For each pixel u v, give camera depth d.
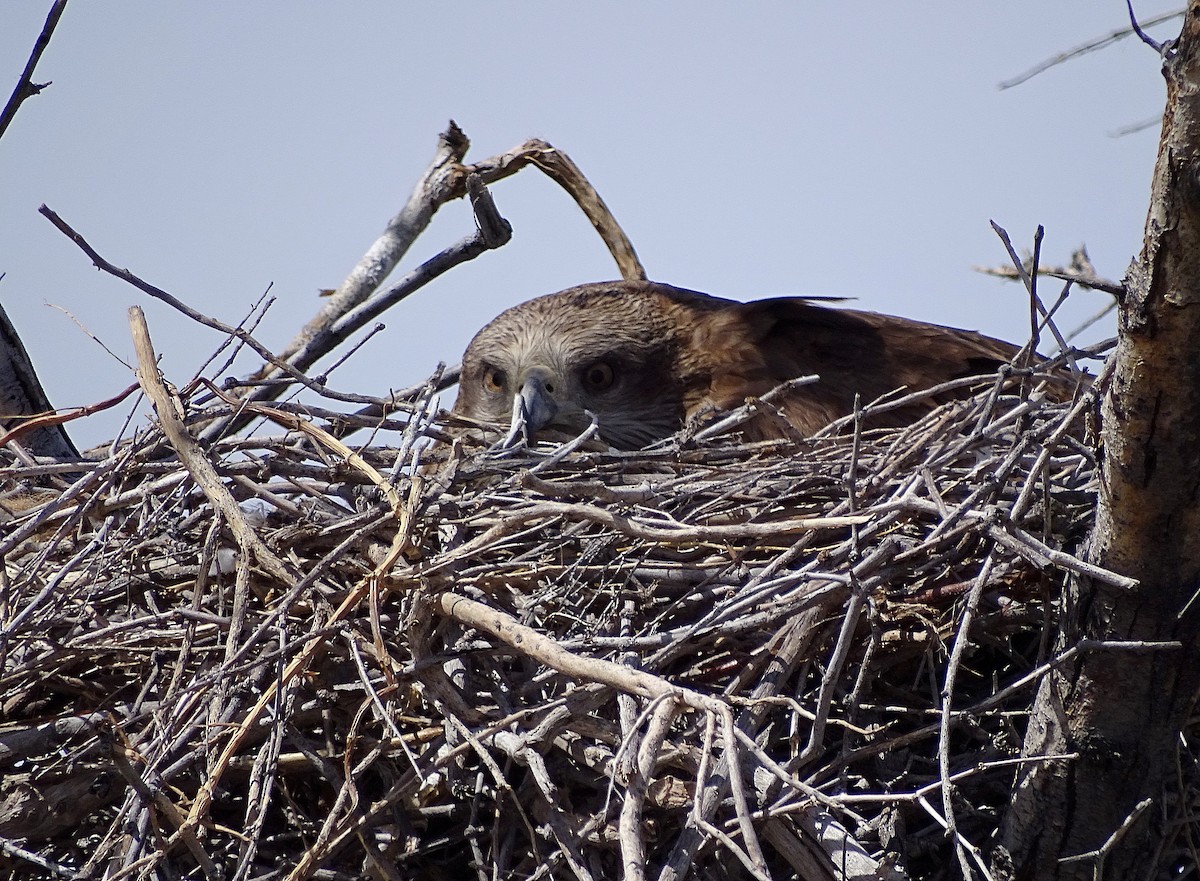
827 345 11.22
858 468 8.16
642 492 7.20
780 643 7.16
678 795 6.84
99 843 7.51
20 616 6.98
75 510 7.81
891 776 7.70
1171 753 7.01
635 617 7.71
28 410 10.95
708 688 7.34
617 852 7.14
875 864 6.60
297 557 7.59
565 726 6.86
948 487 7.41
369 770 7.71
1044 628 7.50
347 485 8.31
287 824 7.83
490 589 7.65
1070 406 7.64
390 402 8.82
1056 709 7.01
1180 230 5.59
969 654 8.03
